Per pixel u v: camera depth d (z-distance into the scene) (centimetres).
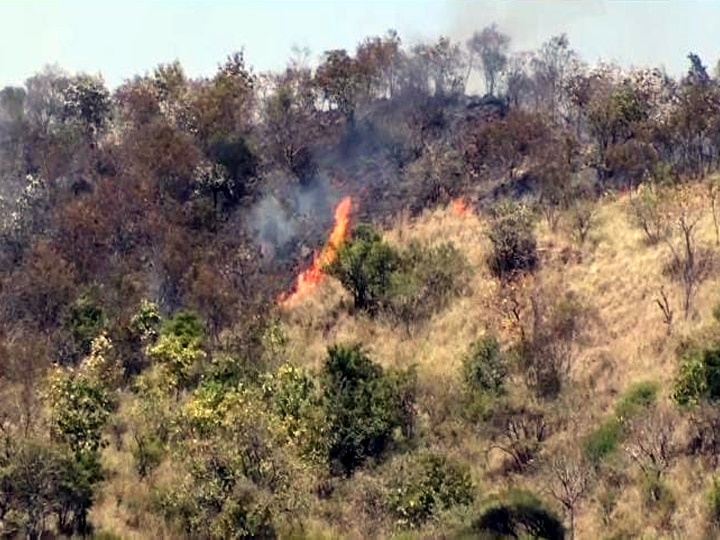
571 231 14250
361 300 14050
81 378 11275
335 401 10638
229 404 10088
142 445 10644
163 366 12112
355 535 9081
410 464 9738
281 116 19288
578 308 12062
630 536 8412
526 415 10469
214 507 9269
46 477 9312
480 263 14288
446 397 11006
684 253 12606
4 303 14825
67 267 15488
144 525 9444
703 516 8369
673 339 11056
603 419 10169
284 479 9394
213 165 18175
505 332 12138
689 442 9362
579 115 18562
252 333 13062
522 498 8931
